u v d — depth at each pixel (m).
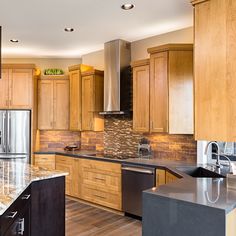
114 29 3.96
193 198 1.75
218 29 2.21
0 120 5.00
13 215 1.86
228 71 2.16
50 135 5.64
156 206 1.85
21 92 5.10
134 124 4.12
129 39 4.46
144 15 3.42
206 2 2.29
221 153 3.42
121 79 4.43
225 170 3.01
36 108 5.35
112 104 4.48
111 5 3.12
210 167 3.21
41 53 5.40
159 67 3.77
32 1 3.01
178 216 1.74
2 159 4.93
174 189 2.00
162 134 4.11
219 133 2.22
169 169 3.16
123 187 3.85
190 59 3.62
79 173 4.55
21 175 2.57
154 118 3.82
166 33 4.14
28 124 5.07
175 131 3.64
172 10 3.27
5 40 4.50
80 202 4.54
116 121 4.77
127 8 3.21
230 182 2.05
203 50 2.31
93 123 4.80
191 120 3.62
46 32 4.09
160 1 3.01
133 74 4.16
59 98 5.38
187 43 3.82
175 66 3.64
